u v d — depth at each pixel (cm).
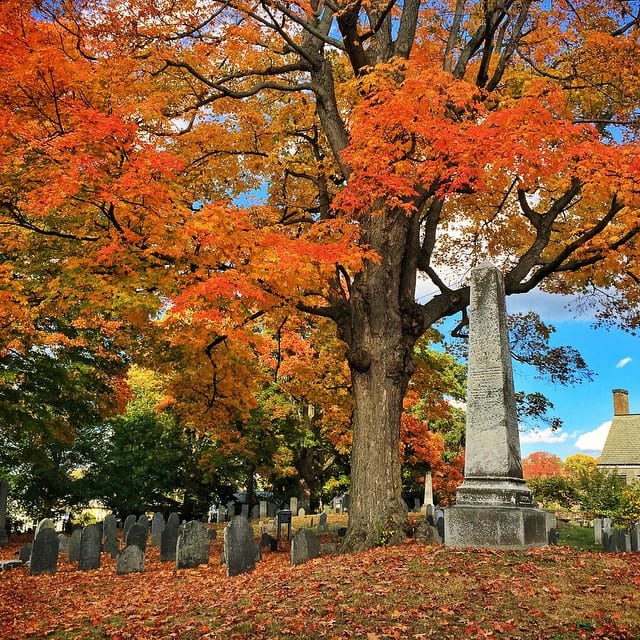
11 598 1072
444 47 1741
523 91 1493
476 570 862
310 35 1642
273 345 2530
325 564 1048
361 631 662
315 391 2422
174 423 3550
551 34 1594
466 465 1090
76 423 2423
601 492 3184
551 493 3381
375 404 1349
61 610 980
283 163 1730
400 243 1447
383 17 1468
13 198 1223
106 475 3409
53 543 1378
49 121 1204
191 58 1496
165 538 1553
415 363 2181
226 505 4009
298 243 1198
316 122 1744
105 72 1261
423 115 1219
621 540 1702
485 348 1127
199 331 1412
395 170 1280
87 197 1189
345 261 1224
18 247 1467
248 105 1719
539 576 825
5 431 2348
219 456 3359
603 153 1183
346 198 1242
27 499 3161
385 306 1401
